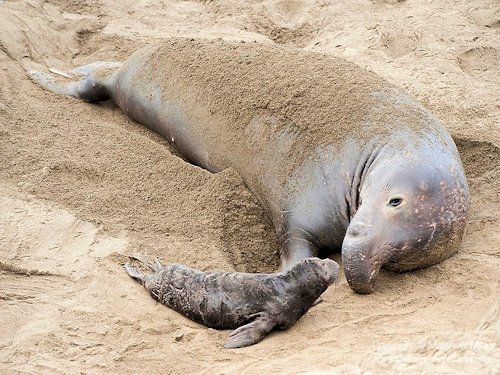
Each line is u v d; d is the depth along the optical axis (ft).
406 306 33.91
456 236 36.83
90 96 56.24
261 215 42.78
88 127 51.78
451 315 32.55
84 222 41.47
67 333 32.78
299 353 30.71
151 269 37.47
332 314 33.83
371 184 37.04
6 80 57.47
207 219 41.78
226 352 31.42
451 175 36.60
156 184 45.06
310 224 39.91
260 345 31.86
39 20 67.46
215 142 45.96
